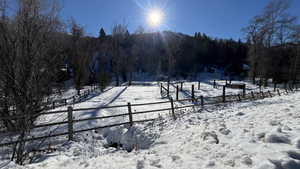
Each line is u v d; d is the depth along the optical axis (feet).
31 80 20.56
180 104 46.55
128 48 191.42
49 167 12.14
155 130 20.49
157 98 61.52
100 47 145.38
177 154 12.55
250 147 10.91
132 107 41.06
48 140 19.93
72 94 69.77
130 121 24.89
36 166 12.46
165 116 29.81
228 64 268.62
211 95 66.13
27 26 22.68
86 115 30.89
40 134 21.40
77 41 83.82
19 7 23.07
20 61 21.52
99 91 90.53
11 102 20.99
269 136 11.28
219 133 14.65
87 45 99.91
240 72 245.86
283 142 10.73
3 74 21.15
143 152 14.93
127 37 183.93
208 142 13.10
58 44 26.89
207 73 251.60
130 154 14.32
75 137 21.22
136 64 200.34
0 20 22.29
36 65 21.75
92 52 119.55
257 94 54.34
